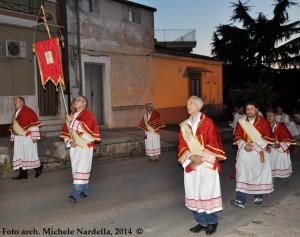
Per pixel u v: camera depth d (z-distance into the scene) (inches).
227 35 1376.7
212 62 914.1
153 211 241.3
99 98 623.5
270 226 205.5
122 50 653.9
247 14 1376.7
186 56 810.8
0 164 338.0
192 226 213.2
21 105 326.6
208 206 189.9
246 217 231.3
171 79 775.1
